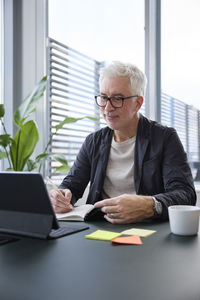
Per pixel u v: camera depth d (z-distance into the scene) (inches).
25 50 120.9
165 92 109.3
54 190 52.9
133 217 44.0
